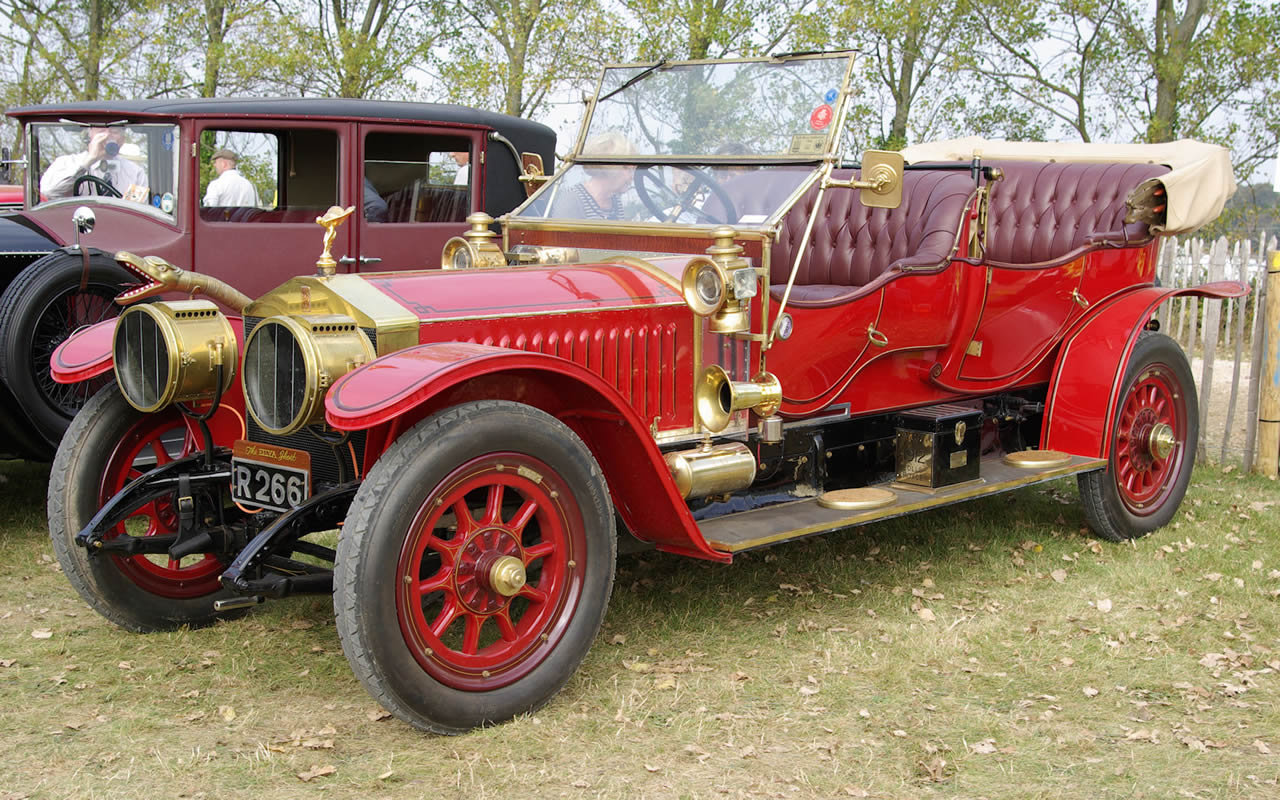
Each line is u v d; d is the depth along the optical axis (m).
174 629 4.02
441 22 17.67
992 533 5.36
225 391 3.64
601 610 3.45
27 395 4.87
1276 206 16.72
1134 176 5.50
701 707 3.40
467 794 2.88
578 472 3.34
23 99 18.31
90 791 2.86
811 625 4.11
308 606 4.29
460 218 6.86
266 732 3.23
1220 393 9.48
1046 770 3.07
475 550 3.21
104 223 5.88
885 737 3.25
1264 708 3.47
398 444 3.05
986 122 17.78
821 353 4.19
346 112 6.22
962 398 4.92
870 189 3.82
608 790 2.91
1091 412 4.99
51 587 4.50
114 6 18.23
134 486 3.67
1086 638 4.04
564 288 3.65
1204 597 4.49
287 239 6.14
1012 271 4.80
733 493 4.10
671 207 4.25
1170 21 16.73
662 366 3.82
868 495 4.25
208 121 5.84
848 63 4.10
